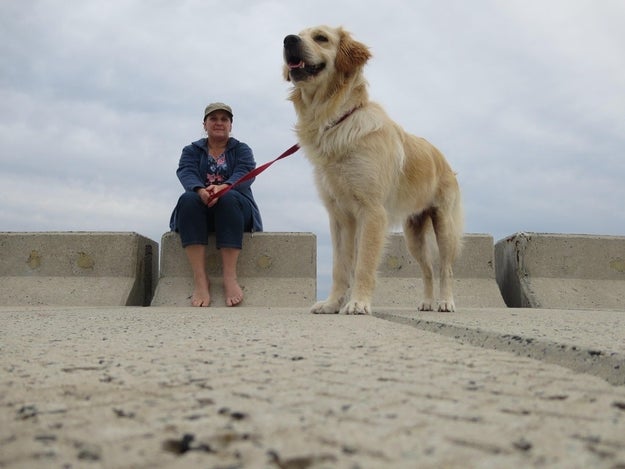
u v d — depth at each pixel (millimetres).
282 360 1572
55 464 733
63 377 1317
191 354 1705
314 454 764
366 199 4355
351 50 4473
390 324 2891
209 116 6438
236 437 846
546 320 3205
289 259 6816
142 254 7184
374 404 1049
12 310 4754
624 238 7359
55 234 6883
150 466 728
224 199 6164
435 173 5184
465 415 973
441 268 5258
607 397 1119
